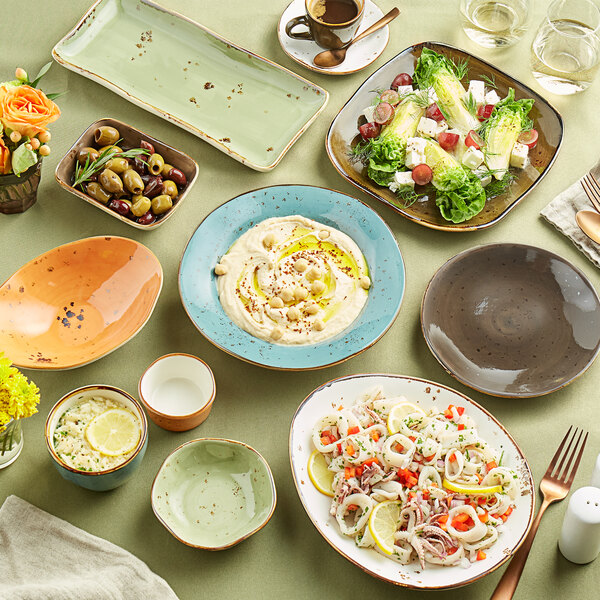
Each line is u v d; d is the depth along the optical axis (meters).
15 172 1.48
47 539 1.32
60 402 1.34
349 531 1.29
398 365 1.46
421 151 1.56
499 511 1.31
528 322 1.47
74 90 1.67
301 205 1.54
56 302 1.47
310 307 1.46
